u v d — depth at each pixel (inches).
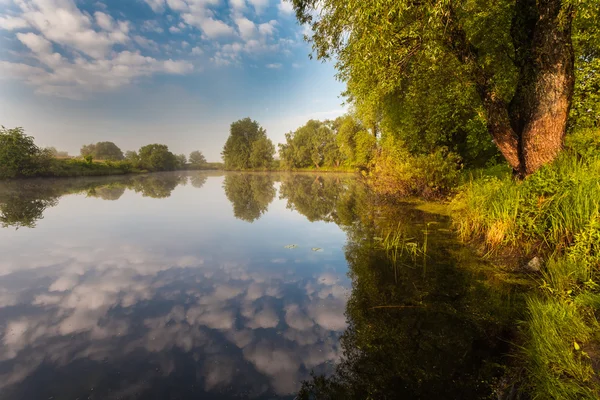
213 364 116.5
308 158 2529.5
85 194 747.4
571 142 271.1
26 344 127.5
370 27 228.2
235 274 217.9
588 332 110.8
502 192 254.2
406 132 564.4
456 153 510.0
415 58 367.6
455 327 138.3
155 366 114.5
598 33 280.1
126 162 2144.4
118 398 97.6
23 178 1176.8
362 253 253.8
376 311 155.3
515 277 186.2
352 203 568.7
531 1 241.0
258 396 99.7
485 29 329.1
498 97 272.5
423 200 503.2
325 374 111.0
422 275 199.9
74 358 118.2
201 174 2218.3
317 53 342.6
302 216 470.0
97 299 174.9
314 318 153.5
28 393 99.0
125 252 273.7
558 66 223.0
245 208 560.4
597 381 90.7
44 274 215.0
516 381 100.8
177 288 191.9
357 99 720.3
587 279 145.3
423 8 220.2
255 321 150.6
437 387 102.0
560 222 183.3
